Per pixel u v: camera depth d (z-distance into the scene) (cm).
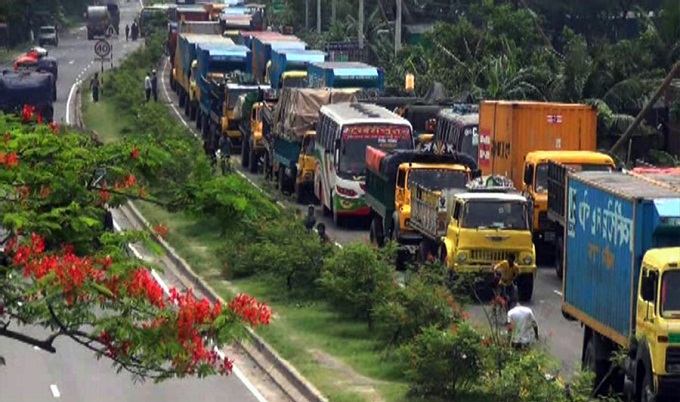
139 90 18450
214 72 16125
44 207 3450
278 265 7912
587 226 5766
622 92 12088
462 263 7600
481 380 5484
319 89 12081
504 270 7350
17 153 3538
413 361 5544
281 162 11762
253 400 5894
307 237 8088
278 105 12238
